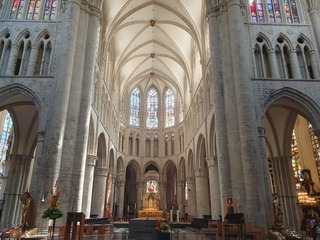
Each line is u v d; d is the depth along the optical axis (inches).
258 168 647.1
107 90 1300.4
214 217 981.8
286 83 757.3
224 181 698.8
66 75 741.9
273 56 796.6
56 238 563.5
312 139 1157.7
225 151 721.6
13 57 800.3
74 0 829.2
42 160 673.6
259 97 733.9
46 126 710.5
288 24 842.8
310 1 874.8
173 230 1042.1
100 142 1261.1
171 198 1897.1
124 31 1385.3
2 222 913.5
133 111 1899.6
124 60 1540.4
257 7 879.1
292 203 930.1
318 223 617.3
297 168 1241.4
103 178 1259.8
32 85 757.9
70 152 708.7
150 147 1846.7
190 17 1210.0
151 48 1604.3
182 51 1508.4
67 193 677.9
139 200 1729.8
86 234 719.7
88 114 783.1
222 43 807.7
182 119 1745.8
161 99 1950.1
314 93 752.3
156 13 1330.0
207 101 1130.0
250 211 617.0
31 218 619.2
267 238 587.5
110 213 1430.9
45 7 890.7
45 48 815.1
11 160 986.1
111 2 1124.5
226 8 831.1
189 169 1518.2
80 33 818.2
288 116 954.7
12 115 969.5
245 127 677.3
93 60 833.5
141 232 671.1
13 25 845.2
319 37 816.3
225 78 765.3
